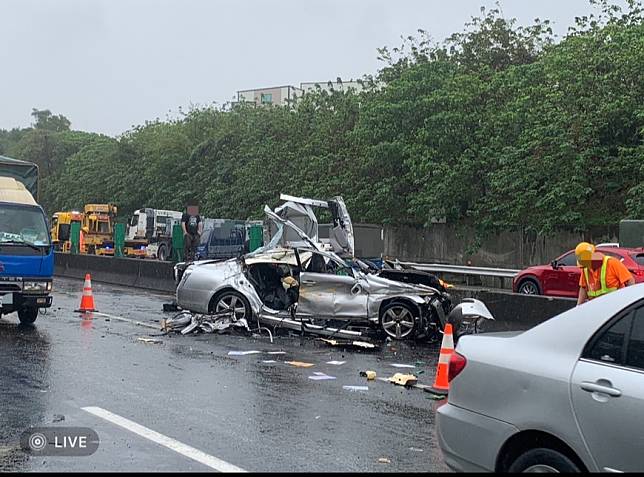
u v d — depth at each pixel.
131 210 51.28
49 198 64.81
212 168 43.53
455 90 28.80
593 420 4.10
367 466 5.78
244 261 13.39
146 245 40.22
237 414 7.31
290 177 36.31
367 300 12.67
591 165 24.86
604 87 24.56
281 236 13.55
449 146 28.66
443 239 32.00
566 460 4.21
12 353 10.43
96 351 10.75
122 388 8.32
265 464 5.77
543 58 28.25
